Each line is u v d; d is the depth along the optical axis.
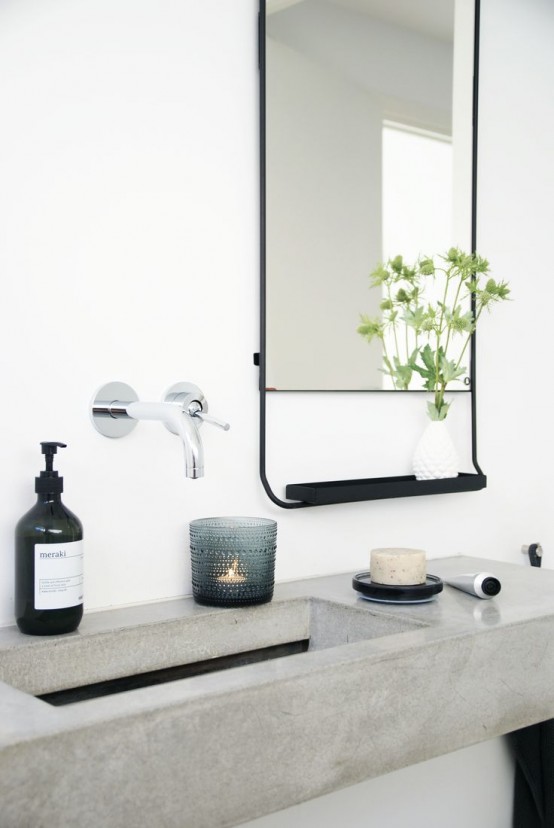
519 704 1.33
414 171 1.87
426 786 1.76
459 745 1.24
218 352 1.56
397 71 1.84
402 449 1.87
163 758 0.92
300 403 1.69
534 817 1.87
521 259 2.13
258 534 1.42
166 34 1.49
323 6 1.71
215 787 0.97
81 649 1.24
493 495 2.06
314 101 1.69
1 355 1.29
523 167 2.13
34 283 1.33
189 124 1.52
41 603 1.21
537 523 2.16
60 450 1.36
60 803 0.85
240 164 1.59
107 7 1.41
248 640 1.43
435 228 1.91
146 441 1.46
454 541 1.98
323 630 1.50
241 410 1.60
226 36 1.57
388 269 1.82
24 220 1.32
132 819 0.90
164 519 1.49
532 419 2.16
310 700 1.05
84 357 1.39
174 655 1.34
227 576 1.41
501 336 2.08
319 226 1.70
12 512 1.30
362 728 1.11
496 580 1.52
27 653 1.18
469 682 1.25
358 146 1.77
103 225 1.41
